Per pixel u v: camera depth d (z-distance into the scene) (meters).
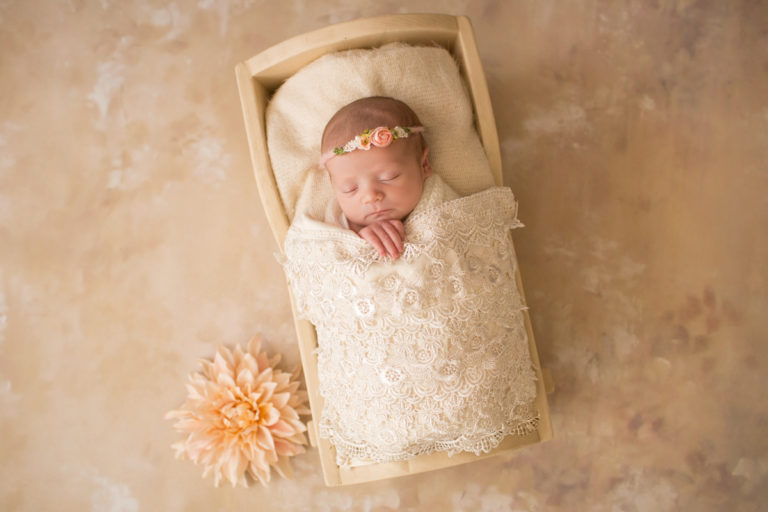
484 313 1.38
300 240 1.46
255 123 1.55
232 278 1.99
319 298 1.41
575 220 1.97
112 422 1.97
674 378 1.94
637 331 1.95
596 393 1.94
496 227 1.45
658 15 2.01
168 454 1.96
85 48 2.03
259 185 1.56
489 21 2.01
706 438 1.94
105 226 2.00
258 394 1.79
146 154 2.02
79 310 1.99
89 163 2.01
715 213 1.97
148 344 1.99
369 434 1.40
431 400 1.34
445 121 1.58
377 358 1.34
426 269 1.33
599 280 1.96
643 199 1.97
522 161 1.97
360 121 1.41
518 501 1.94
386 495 1.94
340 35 1.51
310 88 1.56
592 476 1.94
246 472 1.95
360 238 1.38
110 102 2.02
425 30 1.54
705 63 2.00
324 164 1.46
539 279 1.96
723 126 1.99
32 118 2.02
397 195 1.41
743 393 1.94
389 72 1.54
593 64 2.00
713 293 1.96
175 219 2.00
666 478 1.93
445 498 1.94
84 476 1.96
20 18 2.02
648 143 1.98
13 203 2.01
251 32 2.02
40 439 1.97
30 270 2.00
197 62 2.02
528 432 1.55
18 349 1.99
